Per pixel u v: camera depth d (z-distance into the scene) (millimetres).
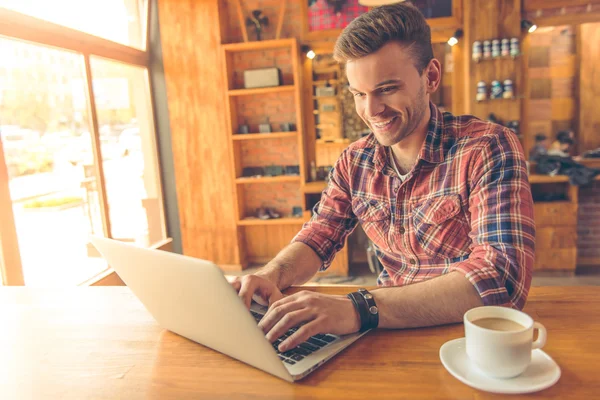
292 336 819
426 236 1213
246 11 4312
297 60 4031
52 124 3205
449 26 3949
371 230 1350
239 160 4461
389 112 1080
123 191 4035
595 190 3971
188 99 4281
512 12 3750
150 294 878
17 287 1347
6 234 2764
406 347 831
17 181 2904
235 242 4410
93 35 3541
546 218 3752
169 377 777
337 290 1180
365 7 4098
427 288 926
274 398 690
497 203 1014
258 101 4414
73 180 3426
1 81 2781
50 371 828
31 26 2947
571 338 829
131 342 928
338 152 4359
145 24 4281
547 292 1072
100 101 3711
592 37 3879
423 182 1208
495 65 3832
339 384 719
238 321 715
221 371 785
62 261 3314
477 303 893
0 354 909
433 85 1176
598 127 3992
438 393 676
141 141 4418
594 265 4047
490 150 1088
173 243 4668
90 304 1174
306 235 1359
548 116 4035
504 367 674
